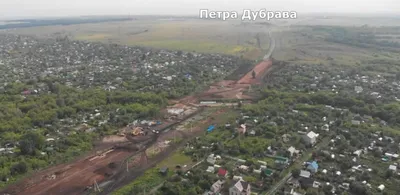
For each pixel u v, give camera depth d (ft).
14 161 418.72
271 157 435.53
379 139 480.64
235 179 379.76
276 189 363.56
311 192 349.20
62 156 440.45
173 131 531.50
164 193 355.56
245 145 463.01
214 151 448.65
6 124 517.96
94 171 409.49
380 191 359.05
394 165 409.90
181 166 416.05
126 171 409.08
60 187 375.25
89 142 483.10
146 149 467.93
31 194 361.92
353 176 387.75
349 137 489.67
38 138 455.22
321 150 449.48
